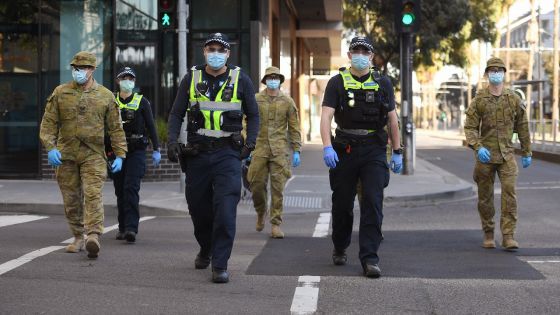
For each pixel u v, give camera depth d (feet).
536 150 186.29
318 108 337.52
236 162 39.09
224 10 112.88
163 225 63.57
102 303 34.42
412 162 111.24
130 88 52.49
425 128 647.15
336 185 41.22
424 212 73.92
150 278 39.73
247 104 39.68
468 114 49.42
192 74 39.50
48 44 101.14
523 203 80.38
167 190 87.25
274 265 43.60
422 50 179.52
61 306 33.86
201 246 41.83
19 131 100.53
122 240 53.78
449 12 173.88
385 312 33.12
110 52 102.12
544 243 52.06
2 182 95.76
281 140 56.59
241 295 36.06
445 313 33.01
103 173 45.98
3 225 62.23
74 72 45.29
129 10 103.09
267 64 128.16
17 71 101.09
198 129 38.99
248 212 72.84
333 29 205.46
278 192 56.08
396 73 191.52
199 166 38.93
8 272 41.04
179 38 80.94
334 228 42.96
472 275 40.70
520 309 33.60
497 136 48.88
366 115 39.99
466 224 63.52
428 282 38.91
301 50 232.53
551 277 40.11
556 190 95.96
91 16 101.96
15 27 100.99
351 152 40.42
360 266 43.32
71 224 47.44
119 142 47.37
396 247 50.80
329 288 37.52
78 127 45.32
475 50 349.20
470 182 112.47
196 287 37.65
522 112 49.49
